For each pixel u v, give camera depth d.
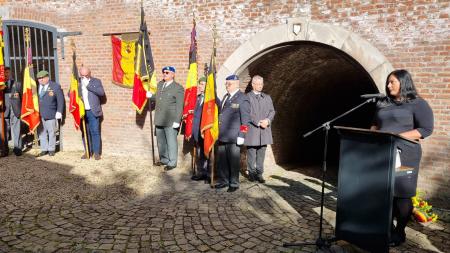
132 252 3.96
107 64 8.14
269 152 8.59
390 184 3.35
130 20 7.75
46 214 4.97
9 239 4.23
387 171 3.36
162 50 7.55
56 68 8.57
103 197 5.68
